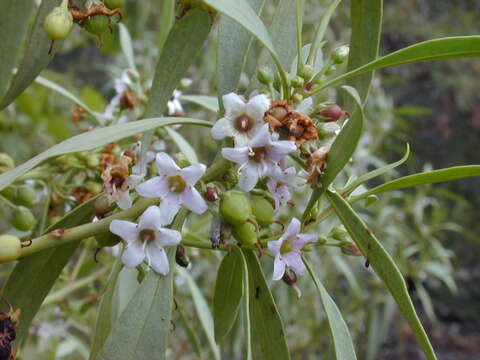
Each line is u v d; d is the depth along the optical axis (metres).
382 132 0.36
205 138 0.30
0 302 0.11
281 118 0.10
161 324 0.10
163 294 0.10
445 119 0.74
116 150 0.15
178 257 0.11
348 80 0.12
